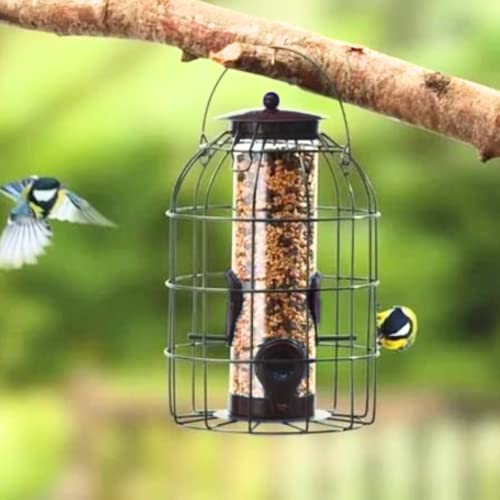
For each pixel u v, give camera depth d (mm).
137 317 15766
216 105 15453
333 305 14930
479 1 16062
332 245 15086
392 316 7809
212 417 7297
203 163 7973
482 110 6430
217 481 13633
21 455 14961
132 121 15617
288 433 6883
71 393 15367
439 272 15617
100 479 14211
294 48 6566
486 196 15977
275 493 13297
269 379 7266
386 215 15648
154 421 14086
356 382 14812
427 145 15859
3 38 16188
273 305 7379
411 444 13164
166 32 6691
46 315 15758
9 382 15672
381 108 6551
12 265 7684
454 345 15641
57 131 15789
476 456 13062
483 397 13938
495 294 15820
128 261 15703
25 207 7715
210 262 15422
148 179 15586
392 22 16328
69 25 6832
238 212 7457
